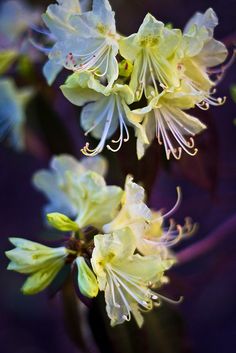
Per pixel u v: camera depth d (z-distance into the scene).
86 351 0.54
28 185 0.98
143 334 0.49
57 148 0.60
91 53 0.42
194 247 0.56
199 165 0.52
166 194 0.77
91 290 0.41
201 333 0.91
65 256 0.43
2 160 0.97
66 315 0.53
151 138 0.42
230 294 0.91
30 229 0.98
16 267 0.43
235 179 0.65
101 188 0.44
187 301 0.92
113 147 0.45
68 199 0.51
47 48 0.51
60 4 0.42
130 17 0.62
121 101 0.42
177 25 0.74
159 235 0.44
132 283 0.42
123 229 0.42
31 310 0.99
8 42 0.62
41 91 0.60
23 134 0.64
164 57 0.41
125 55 0.41
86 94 0.42
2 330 1.00
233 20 0.76
